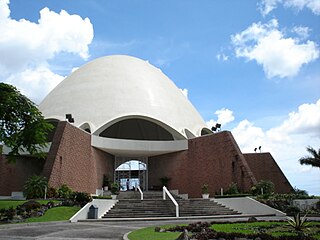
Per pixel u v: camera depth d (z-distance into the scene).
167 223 15.69
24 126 18.88
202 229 11.20
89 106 31.72
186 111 35.66
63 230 12.20
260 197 21.69
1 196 26.00
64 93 33.81
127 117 31.12
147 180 32.88
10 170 26.91
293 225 11.45
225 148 27.02
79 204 18.98
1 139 18.30
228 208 22.12
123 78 35.06
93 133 28.84
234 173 25.73
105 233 11.30
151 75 37.69
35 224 14.41
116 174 33.16
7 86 17.88
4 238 9.65
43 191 19.86
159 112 32.97
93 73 35.44
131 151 30.30
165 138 37.44
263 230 11.06
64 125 23.11
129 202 21.72
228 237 9.20
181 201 22.06
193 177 29.12
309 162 25.20
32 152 20.45
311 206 21.34
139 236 9.73
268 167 30.95
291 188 29.73
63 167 22.31
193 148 29.98
